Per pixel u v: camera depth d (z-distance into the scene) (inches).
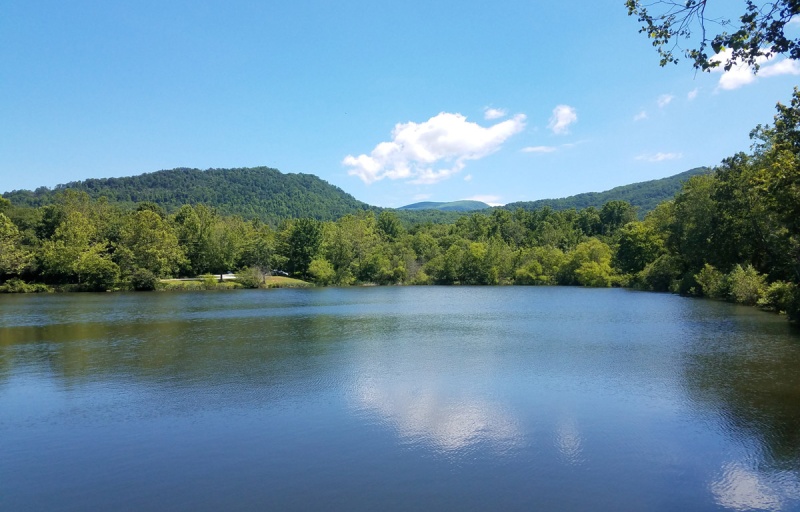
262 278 4190.5
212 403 697.6
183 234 4276.6
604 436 562.9
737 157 2081.7
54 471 483.2
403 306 2345.0
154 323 1626.5
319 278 4505.4
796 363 930.1
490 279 4690.0
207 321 1689.2
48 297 2886.3
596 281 4220.0
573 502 413.7
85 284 3420.3
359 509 403.2
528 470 475.2
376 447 533.6
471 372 884.0
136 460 506.6
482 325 1566.2
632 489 437.1
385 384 800.3
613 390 756.6
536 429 587.2
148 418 636.7
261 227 5748.0
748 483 448.1
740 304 2170.3
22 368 928.9
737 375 842.2
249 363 968.3
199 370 906.1
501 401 701.3
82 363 971.9
